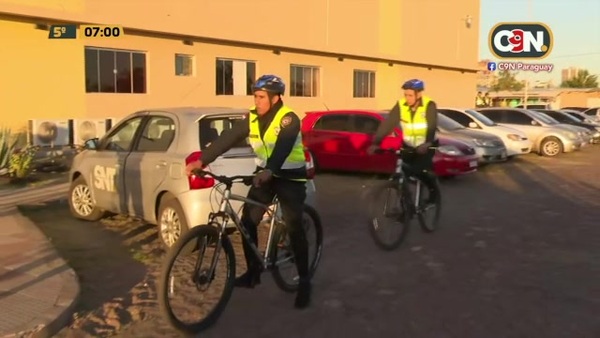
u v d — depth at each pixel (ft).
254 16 64.95
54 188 36.35
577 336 15.16
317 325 15.97
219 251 15.71
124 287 18.94
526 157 63.72
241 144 22.94
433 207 25.84
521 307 17.17
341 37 79.82
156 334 15.40
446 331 15.51
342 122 44.55
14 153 39.81
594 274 20.30
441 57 106.42
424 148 23.50
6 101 45.19
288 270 17.92
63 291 17.65
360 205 33.35
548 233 26.45
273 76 16.02
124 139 25.68
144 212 24.00
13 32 45.24
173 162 22.45
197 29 57.98
